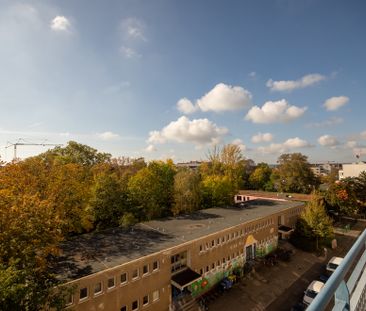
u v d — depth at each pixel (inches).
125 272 899.4
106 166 2108.8
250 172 3878.0
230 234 1354.6
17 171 1063.0
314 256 1637.6
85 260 928.3
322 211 1776.6
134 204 1622.8
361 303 124.9
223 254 1305.4
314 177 3021.7
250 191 3041.3
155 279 987.3
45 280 663.8
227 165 2662.4
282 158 3120.1
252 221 1501.0
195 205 1911.9
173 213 1823.3
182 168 2138.3
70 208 1188.5
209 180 2153.1
